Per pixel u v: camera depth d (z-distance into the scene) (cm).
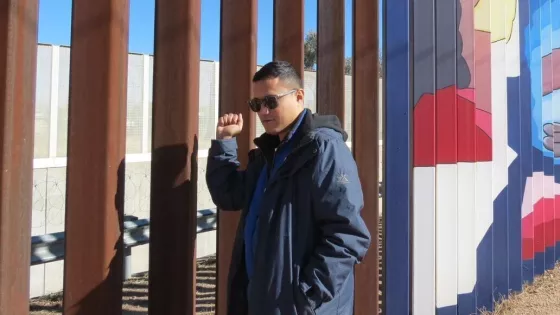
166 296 226
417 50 374
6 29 173
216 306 258
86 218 198
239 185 220
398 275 354
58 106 517
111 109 201
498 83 468
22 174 180
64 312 195
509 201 492
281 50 283
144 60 591
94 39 199
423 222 377
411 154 374
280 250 182
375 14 331
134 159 568
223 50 257
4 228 172
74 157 196
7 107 172
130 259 507
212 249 650
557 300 482
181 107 227
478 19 443
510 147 491
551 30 582
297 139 190
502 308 457
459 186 420
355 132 328
